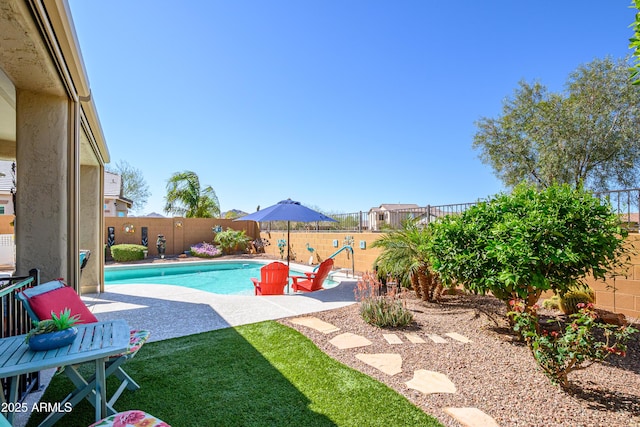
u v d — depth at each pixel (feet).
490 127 56.49
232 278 41.27
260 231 62.64
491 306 19.21
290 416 8.45
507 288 13.29
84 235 24.68
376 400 9.23
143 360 11.73
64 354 6.98
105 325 8.88
